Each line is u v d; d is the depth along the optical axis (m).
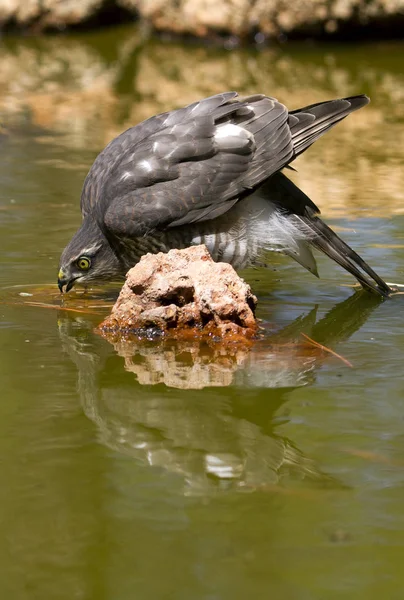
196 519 6.18
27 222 13.44
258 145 11.02
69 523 6.10
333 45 26.34
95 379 8.57
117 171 11.05
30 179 15.67
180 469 6.89
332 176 16.05
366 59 24.89
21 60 25.81
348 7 25.62
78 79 23.67
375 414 7.75
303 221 11.34
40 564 5.76
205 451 7.16
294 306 10.81
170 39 27.94
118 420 7.66
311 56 25.34
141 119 19.70
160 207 10.78
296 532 6.05
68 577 5.59
